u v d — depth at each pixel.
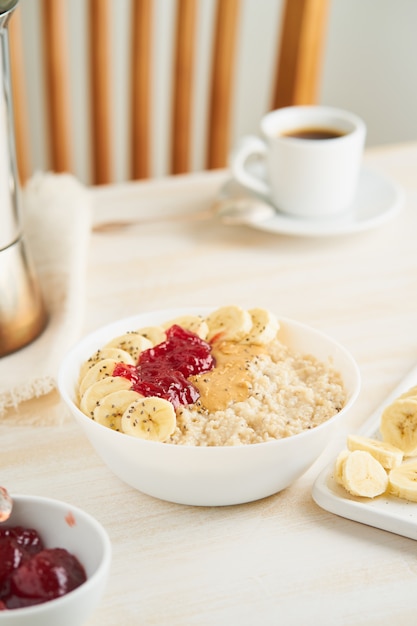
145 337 0.94
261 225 1.17
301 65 1.39
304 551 0.84
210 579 0.82
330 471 0.88
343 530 0.86
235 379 0.90
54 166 1.53
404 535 0.85
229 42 1.43
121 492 0.89
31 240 1.12
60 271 1.08
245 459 0.84
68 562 0.79
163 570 0.83
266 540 0.85
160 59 1.83
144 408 0.85
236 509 0.87
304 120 1.24
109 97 1.48
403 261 1.15
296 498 0.88
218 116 1.48
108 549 0.78
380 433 0.91
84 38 1.77
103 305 1.08
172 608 0.81
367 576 0.83
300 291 1.11
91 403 0.87
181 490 0.86
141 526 0.86
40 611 0.75
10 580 0.78
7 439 0.93
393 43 1.79
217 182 1.28
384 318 1.07
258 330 0.93
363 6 1.79
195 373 0.90
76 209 1.16
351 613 0.81
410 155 1.34
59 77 1.47
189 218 1.22
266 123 1.21
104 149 1.51
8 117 0.96
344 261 1.15
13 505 0.81
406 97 1.82
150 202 1.24
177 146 1.51
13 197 0.98
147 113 1.48
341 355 0.92
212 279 1.12
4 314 0.99
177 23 1.43
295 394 0.90
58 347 1.00
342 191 1.19
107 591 0.82
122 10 1.75
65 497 0.88
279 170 1.18
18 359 0.99
